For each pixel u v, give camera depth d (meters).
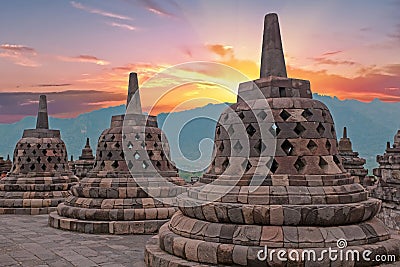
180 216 10.95
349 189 9.90
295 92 10.77
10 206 22.61
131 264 11.37
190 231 9.99
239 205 9.41
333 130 10.70
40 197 23.05
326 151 10.18
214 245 9.24
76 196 17.77
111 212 16.22
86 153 33.66
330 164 10.09
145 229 15.91
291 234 9.03
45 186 23.30
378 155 19.38
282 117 10.13
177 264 9.40
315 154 9.99
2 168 36.47
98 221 16.22
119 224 15.87
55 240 14.77
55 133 25.23
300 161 9.94
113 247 13.58
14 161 24.67
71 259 12.05
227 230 9.42
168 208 16.59
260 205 9.30
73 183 24.47
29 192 23.11
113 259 11.99
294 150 9.91
